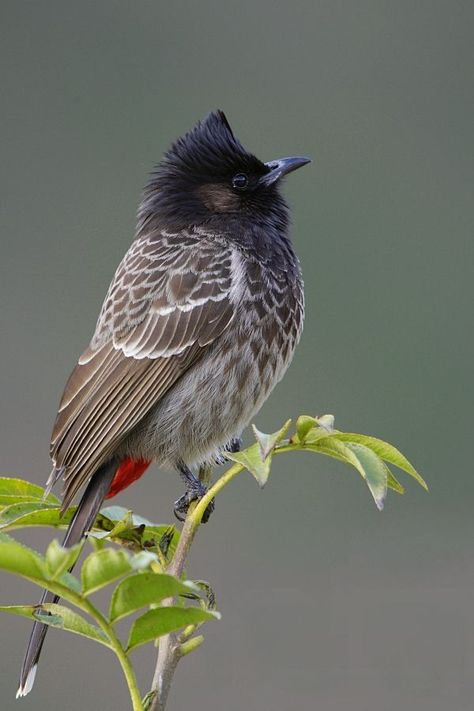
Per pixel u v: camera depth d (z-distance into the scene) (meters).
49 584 4.41
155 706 4.98
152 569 5.45
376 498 5.14
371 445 5.42
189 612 4.54
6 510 5.87
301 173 13.66
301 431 5.36
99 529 6.43
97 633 4.79
